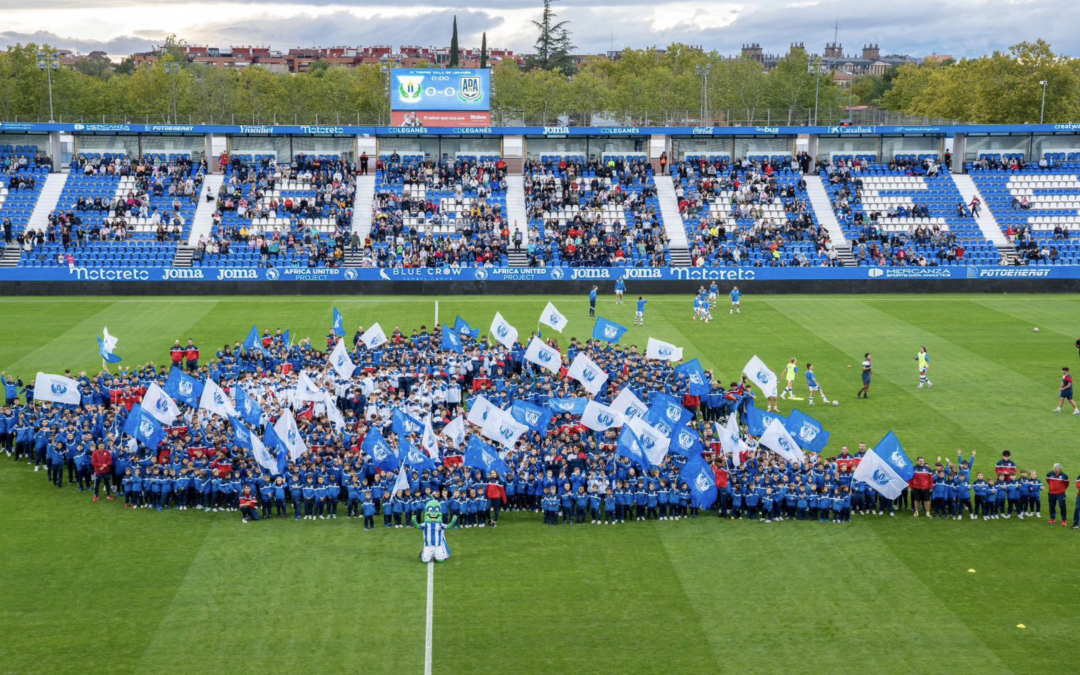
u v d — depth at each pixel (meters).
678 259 90.69
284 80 150.38
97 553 35.28
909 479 39.44
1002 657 28.56
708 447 42.06
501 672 27.72
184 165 98.56
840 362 62.69
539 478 39.72
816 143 102.94
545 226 93.12
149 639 29.30
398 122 98.88
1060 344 66.62
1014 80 131.88
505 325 58.25
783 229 93.12
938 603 31.88
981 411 52.62
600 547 36.28
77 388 46.75
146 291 83.81
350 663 28.09
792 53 146.50
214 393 45.09
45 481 42.81
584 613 31.12
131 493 39.69
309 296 84.25
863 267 86.38
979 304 80.69
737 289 82.25
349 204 94.94
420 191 96.94
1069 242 91.75
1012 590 32.78
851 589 32.88
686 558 35.31
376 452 39.84
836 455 46.25
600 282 86.06
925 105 171.38
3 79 131.88
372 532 37.56
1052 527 38.25
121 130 96.50
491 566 34.53
